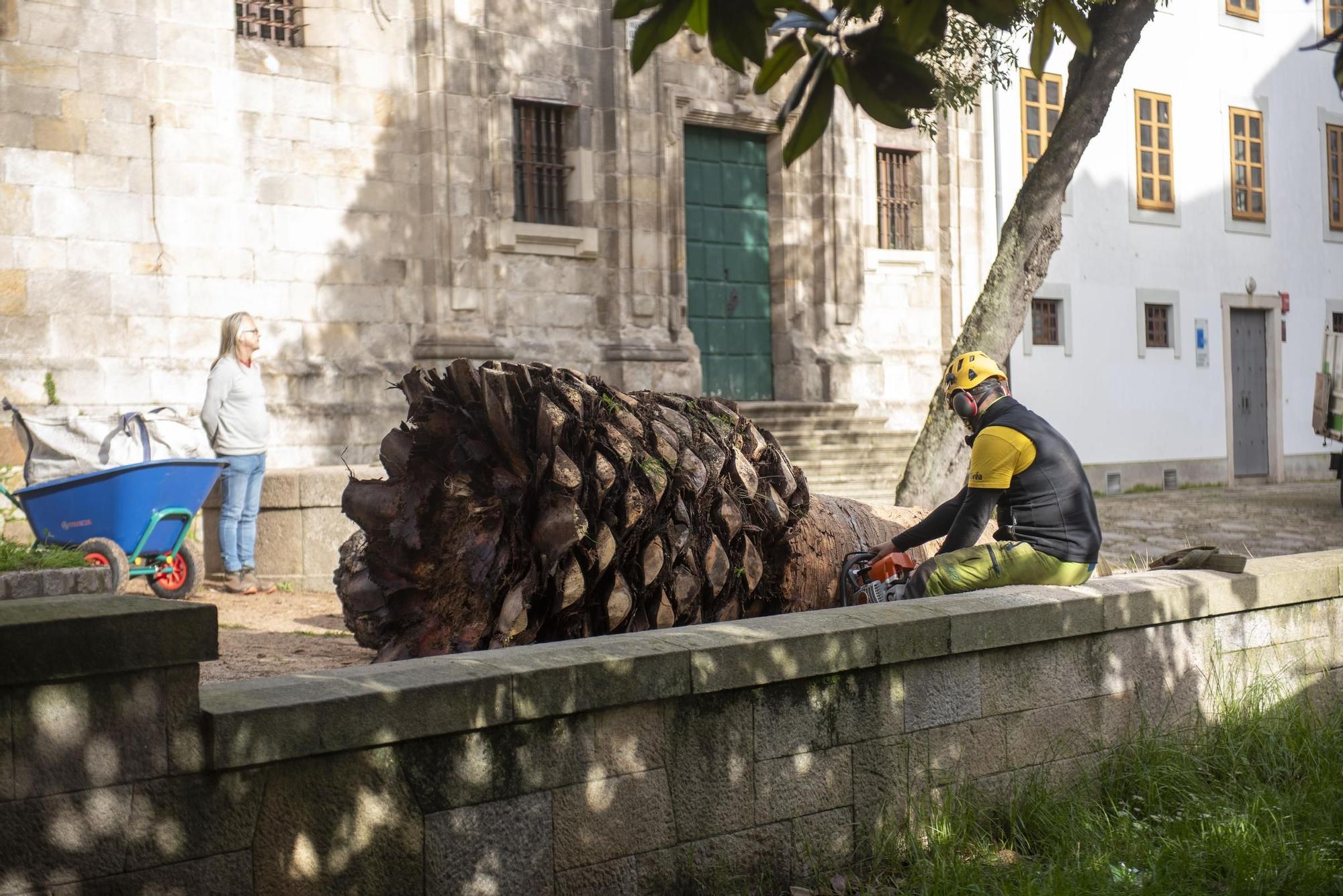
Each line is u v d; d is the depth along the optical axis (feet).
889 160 70.28
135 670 10.39
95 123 45.42
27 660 9.80
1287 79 87.35
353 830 11.60
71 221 44.91
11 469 42.78
